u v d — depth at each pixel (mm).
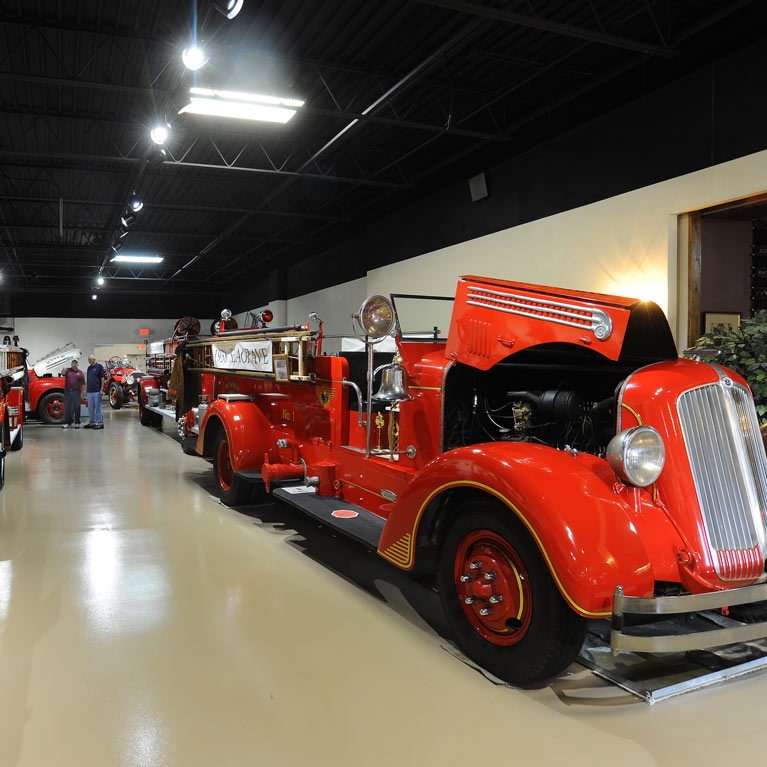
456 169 10203
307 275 17078
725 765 1912
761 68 5766
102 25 6141
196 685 2389
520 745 2012
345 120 8656
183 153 9930
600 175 7539
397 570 3717
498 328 2852
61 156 9125
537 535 2127
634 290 7160
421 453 3232
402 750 1984
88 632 2850
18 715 2182
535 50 6836
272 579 3549
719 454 2340
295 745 2012
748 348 4062
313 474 4195
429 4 5430
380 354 4348
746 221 7371
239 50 6602
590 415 2834
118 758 1941
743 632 2172
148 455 8352
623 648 1997
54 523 4742
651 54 6312
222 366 5766
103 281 21375
